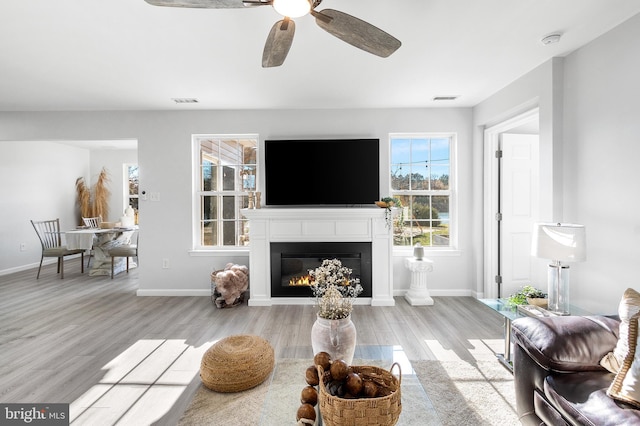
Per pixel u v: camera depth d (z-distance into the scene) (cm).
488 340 284
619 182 224
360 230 387
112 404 197
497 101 355
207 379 209
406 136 425
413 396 157
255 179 436
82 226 682
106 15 208
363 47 176
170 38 238
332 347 187
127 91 347
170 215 423
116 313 355
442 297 415
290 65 287
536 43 248
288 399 174
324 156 402
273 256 390
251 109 416
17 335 297
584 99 251
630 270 218
